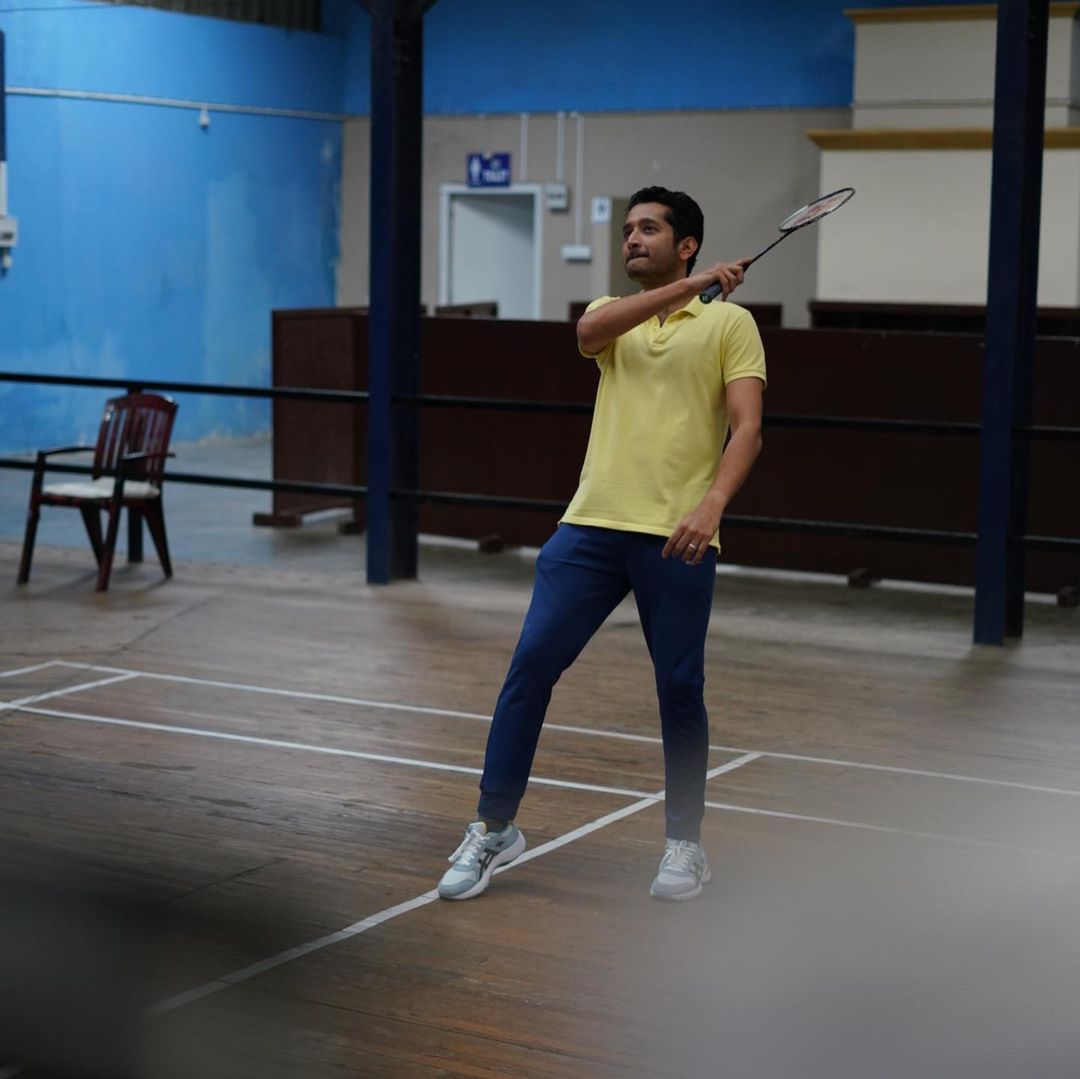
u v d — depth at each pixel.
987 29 13.09
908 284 13.42
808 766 4.95
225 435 15.21
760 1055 2.99
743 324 3.68
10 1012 2.80
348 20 16.06
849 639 6.82
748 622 7.16
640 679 5.99
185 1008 3.13
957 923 3.67
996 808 4.56
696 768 3.79
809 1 14.48
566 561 3.75
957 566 8.14
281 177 15.52
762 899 3.82
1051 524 7.91
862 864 4.07
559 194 15.46
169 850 4.09
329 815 4.41
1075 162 12.82
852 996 3.27
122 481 7.47
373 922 3.64
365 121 16.06
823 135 13.48
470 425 9.13
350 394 7.70
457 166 15.91
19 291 13.16
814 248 14.72
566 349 8.89
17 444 13.29
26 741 5.06
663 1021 3.15
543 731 5.28
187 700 5.59
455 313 11.51
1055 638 6.93
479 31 15.66
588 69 15.33
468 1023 3.13
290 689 5.76
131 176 14.00
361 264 16.25
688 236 3.74
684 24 14.95
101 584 7.48
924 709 5.66
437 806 4.51
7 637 6.50
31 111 13.09
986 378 6.52
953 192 13.17
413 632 6.71
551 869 4.02
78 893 3.61
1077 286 12.95
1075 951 3.51
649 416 3.69
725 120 14.91
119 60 13.76
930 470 8.11
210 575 7.97
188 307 14.69
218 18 14.70
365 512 9.73
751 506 8.49
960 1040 3.06
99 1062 2.73
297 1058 2.95
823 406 8.27
